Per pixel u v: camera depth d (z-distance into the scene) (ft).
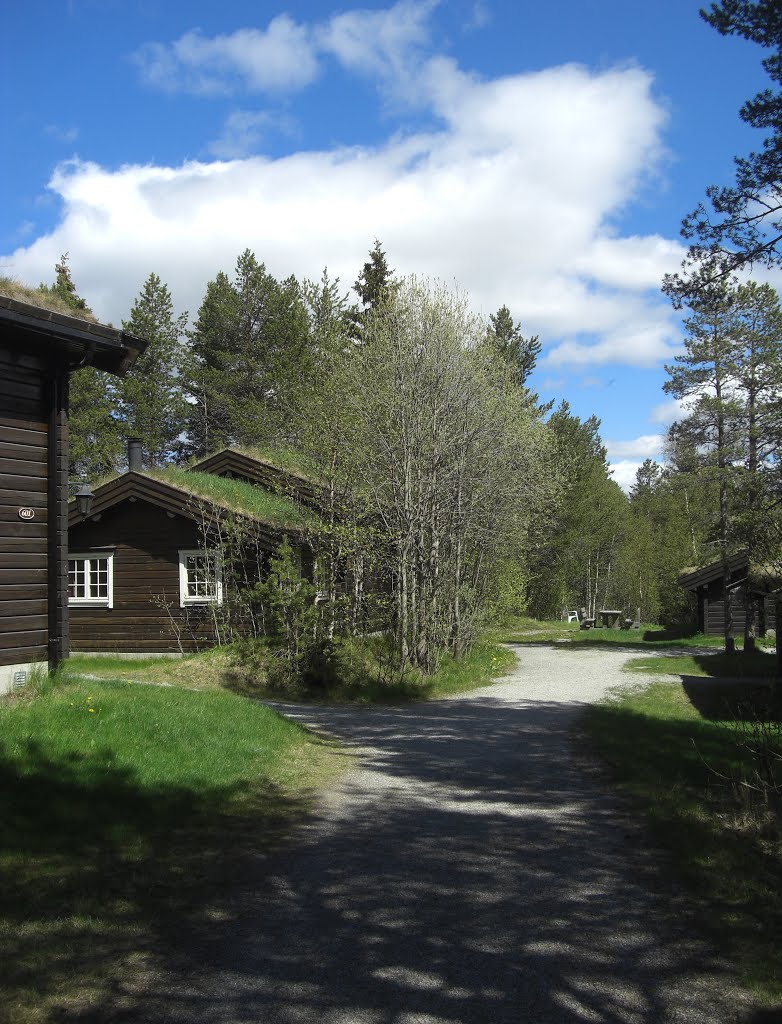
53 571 29.76
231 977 13.03
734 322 81.30
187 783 23.84
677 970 13.24
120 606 64.54
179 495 61.00
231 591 57.57
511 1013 11.94
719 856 18.52
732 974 13.07
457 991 12.60
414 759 30.91
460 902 16.33
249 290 145.59
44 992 12.27
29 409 29.53
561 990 12.61
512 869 18.33
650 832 21.04
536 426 80.79
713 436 85.81
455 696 52.11
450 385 59.41
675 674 65.98
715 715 41.73
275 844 20.16
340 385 58.44
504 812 23.36
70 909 15.20
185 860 18.47
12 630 28.37
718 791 24.30
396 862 18.84
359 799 24.88
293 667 50.31
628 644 101.24
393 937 14.60
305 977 13.06
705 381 84.23
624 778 27.07
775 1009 11.96
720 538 86.02
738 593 108.37
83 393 135.23
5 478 28.53
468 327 64.08
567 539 146.82
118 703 28.76
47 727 24.75
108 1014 11.78
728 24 31.19
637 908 15.90
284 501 61.41
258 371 139.74
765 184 31.63
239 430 130.21
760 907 15.62
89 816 19.93
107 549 64.90
